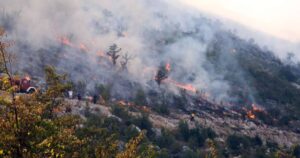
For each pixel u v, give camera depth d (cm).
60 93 2008
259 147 9438
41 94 1950
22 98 1727
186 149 7350
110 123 6312
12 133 1616
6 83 1652
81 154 2378
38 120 1692
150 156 2669
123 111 7825
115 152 2614
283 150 10125
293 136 12525
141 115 8262
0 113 1664
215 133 9506
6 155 1602
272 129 12650
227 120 11875
